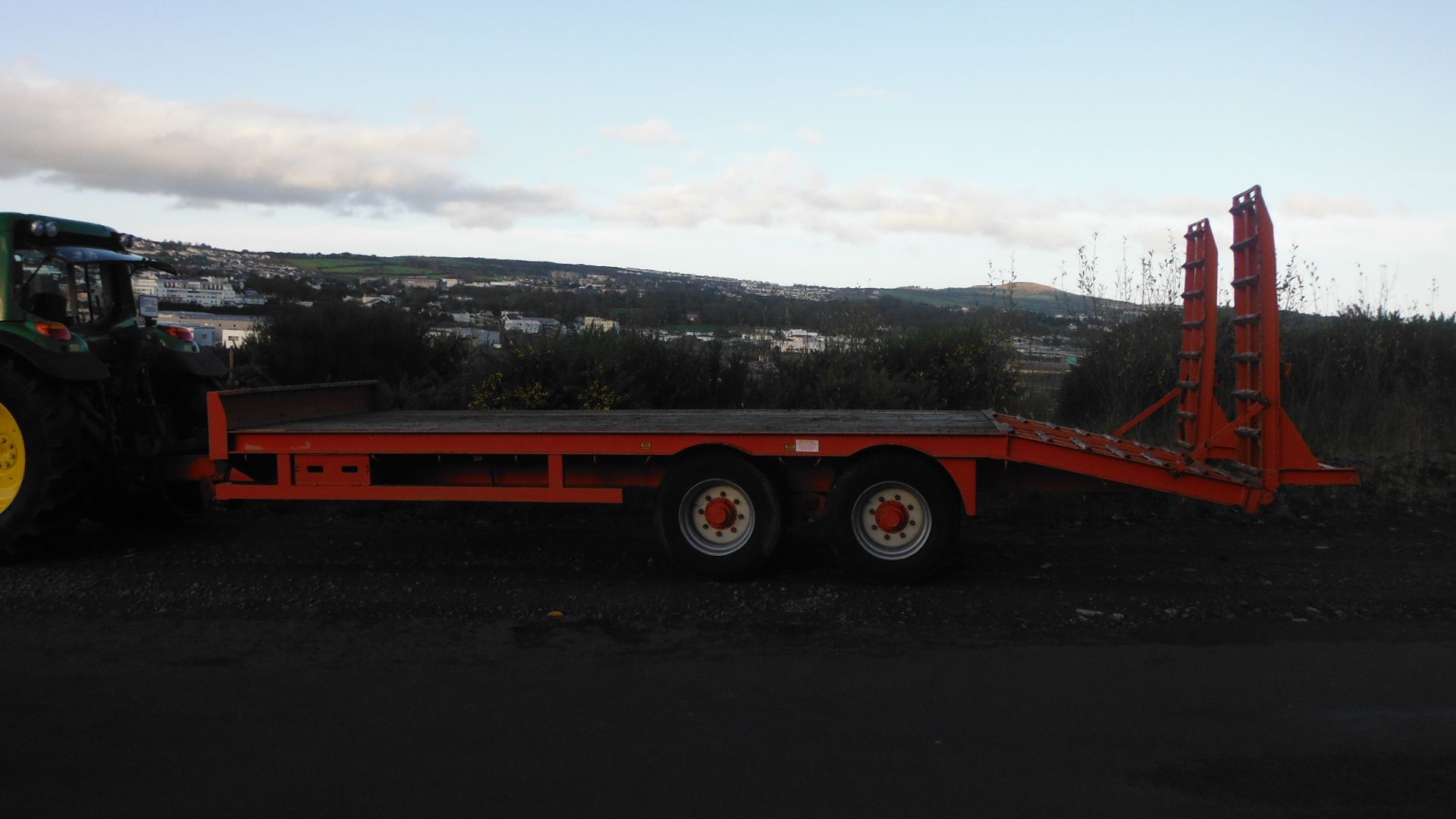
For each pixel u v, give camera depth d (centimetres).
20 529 745
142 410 833
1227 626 586
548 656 546
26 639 579
